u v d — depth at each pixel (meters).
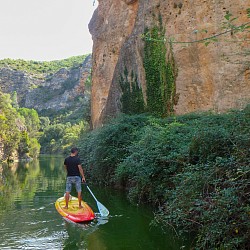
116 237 7.43
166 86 16.00
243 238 4.68
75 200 10.99
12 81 154.00
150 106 17.03
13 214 10.14
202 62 14.38
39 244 7.14
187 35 15.27
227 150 7.15
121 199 11.80
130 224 8.45
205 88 14.27
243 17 13.01
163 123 13.46
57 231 8.11
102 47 26.17
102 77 25.58
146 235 7.40
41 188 17.02
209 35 14.17
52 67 171.88
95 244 7.03
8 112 65.69
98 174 16.03
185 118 13.05
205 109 14.12
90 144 17.78
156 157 9.55
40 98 140.50
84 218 8.95
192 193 6.11
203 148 7.61
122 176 12.59
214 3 14.05
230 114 9.52
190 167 6.89
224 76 13.17
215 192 5.64
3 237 7.69
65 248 6.85
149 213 9.29
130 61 19.09
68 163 10.02
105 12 26.44
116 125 14.87
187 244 6.43
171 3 16.45
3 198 13.54
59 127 97.38
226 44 13.23
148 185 9.98
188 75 15.06
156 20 17.08
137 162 10.72
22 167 39.00
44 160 59.12
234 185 5.19
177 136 9.78
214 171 5.98
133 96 18.55
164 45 16.25
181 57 15.38
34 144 73.19
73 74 141.62
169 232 7.30
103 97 25.48
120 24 24.05
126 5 23.67
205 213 5.21
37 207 11.31
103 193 13.59
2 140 54.19
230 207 5.03
